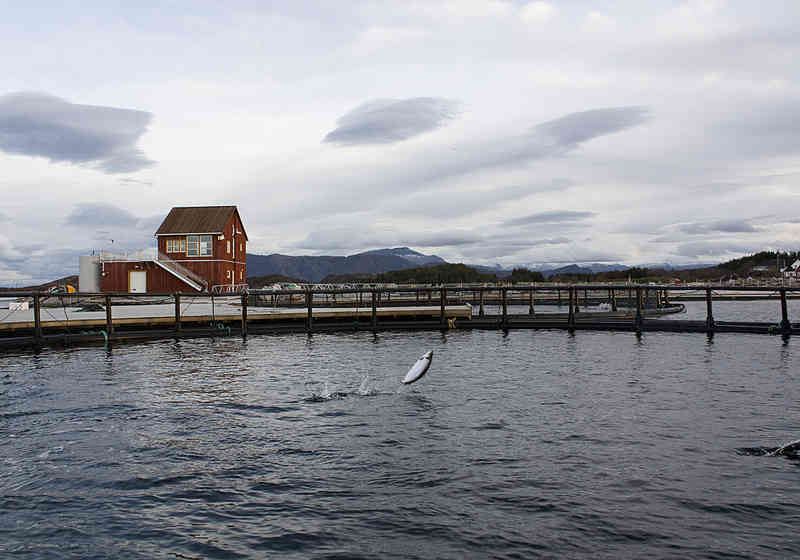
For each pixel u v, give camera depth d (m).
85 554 8.02
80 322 33.94
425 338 37.19
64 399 17.72
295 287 71.00
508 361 26.23
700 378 21.48
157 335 35.66
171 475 11.06
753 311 71.94
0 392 18.78
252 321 40.06
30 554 8.02
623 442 13.07
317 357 27.92
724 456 12.05
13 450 12.55
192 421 15.09
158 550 8.14
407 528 8.77
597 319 48.22
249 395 18.45
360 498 9.92
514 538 8.41
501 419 15.23
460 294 85.81
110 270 54.94
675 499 9.81
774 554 7.92
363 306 55.66
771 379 21.23
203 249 57.16
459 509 9.45
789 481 10.61
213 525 8.92
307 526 8.88
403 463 11.70
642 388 19.53
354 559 7.86
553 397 18.06
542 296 87.00
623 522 8.92
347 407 16.75
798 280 129.75
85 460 11.91
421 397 18.12
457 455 12.19
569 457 12.02
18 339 30.33
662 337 36.91
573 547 8.13
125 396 18.22
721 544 8.21
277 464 11.69
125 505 9.69
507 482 10.60
